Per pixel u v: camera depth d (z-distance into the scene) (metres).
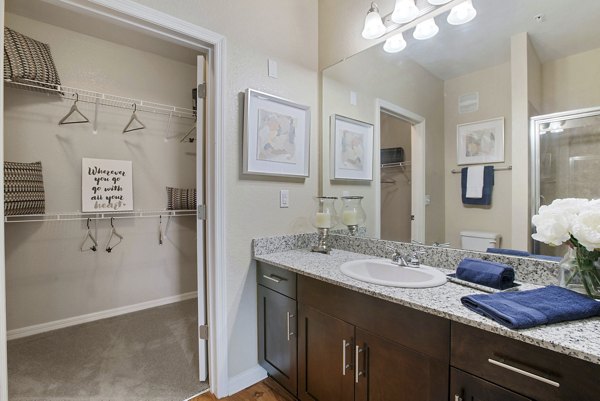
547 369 0.76
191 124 3.30
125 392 1.73
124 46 2.85
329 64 2.13
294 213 2.05
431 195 1.61
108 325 2.63
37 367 1.97
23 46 2.16
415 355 1.06
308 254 1.88
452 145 1.53
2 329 1.14
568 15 1.20
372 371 1.21
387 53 1.80
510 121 1.34
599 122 1.12
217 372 1.71
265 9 1.90
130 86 2.89
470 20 1.46
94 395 1.70
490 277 1.14
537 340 0.76
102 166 2.72
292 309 1.62
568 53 1.19
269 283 1.77
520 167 1.31
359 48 1.95
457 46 1.51
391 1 1.76
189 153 3.30
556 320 0.83
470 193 1.47
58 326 2.56
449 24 1.53
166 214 3.15
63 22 2.43
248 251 1.83
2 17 1.11
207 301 1.79
